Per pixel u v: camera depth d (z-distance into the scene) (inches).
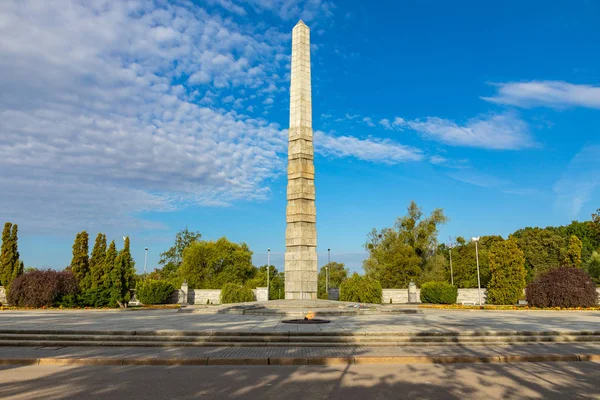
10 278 1422.2
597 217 2325.3
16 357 481.7
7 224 1456.7
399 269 2060.8
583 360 494.9
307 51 1284.4
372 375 410.3
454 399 330.0
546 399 331.0
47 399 324.2
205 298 1652.3
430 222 2180.1
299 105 1247.5
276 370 432.8
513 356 489.7
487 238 2930.6
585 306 1280.8
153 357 478.6
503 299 1476.4
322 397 333.7
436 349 546.9
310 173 1235.9
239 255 2549.2
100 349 541.6
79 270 1434.5
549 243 2490.2
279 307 1006.4
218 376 405.4
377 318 862.5
